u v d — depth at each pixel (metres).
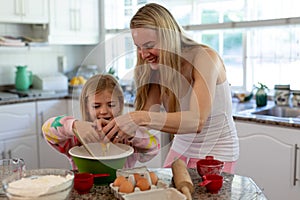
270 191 2.40
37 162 3.35
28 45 3.42
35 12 3.44
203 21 3.33
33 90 3.63
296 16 2.74
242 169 2.52
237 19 3.11
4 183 1.04
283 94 2.78
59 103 3.47
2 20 3.23
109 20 3.91
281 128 2.30
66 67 4.13
